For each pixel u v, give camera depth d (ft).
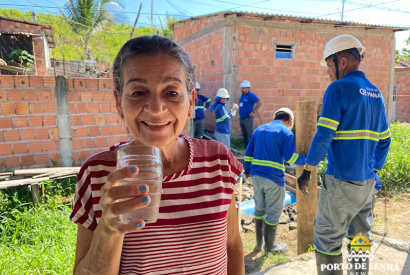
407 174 19.01
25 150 17.85
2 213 12.50
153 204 2.53
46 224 11.91
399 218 14.19
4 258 9.48
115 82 3.33
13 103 17.33
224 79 31.24
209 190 3.58
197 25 35.73
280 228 14.89
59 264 9.24
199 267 3.39
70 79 18.21
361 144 7.68
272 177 11.73
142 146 2.59
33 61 42.16
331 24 33.53
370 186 8.04
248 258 12.18
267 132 11.82
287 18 31.01
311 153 8.16
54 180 15.06
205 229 3.44
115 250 2.64
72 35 99.25
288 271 9.84
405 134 30.37
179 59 3.17
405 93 63.82
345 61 8.39
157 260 3.27
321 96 34.88
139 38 3.13
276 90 32.83
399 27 35.32
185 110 3.24
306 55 33.73
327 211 8.27
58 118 18.25
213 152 3.74
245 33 31.17
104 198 2.26
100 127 19.15
